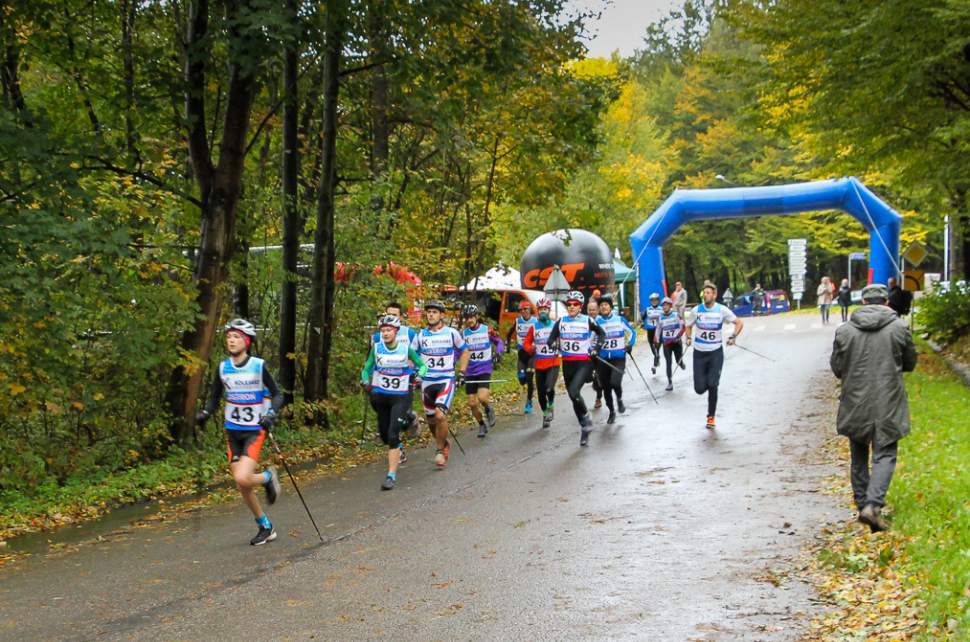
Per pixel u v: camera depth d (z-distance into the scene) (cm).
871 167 2058
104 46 1370
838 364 749
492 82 1548
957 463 892
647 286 3031
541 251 3234
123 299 1166
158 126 1361
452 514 891
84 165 1144
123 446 1204
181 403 1287
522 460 1206
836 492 880
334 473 1206
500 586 638
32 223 1007
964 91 1652
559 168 2170
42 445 1105
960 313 2345
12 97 1349
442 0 1312
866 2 1529
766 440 1234
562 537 773
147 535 874
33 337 1030
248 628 572
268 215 1570
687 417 1512
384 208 1966
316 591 647
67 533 900
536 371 1512
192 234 1410
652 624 547
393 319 1086
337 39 1316
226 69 1381
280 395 830
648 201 4706
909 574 584
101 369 1191
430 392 1206
